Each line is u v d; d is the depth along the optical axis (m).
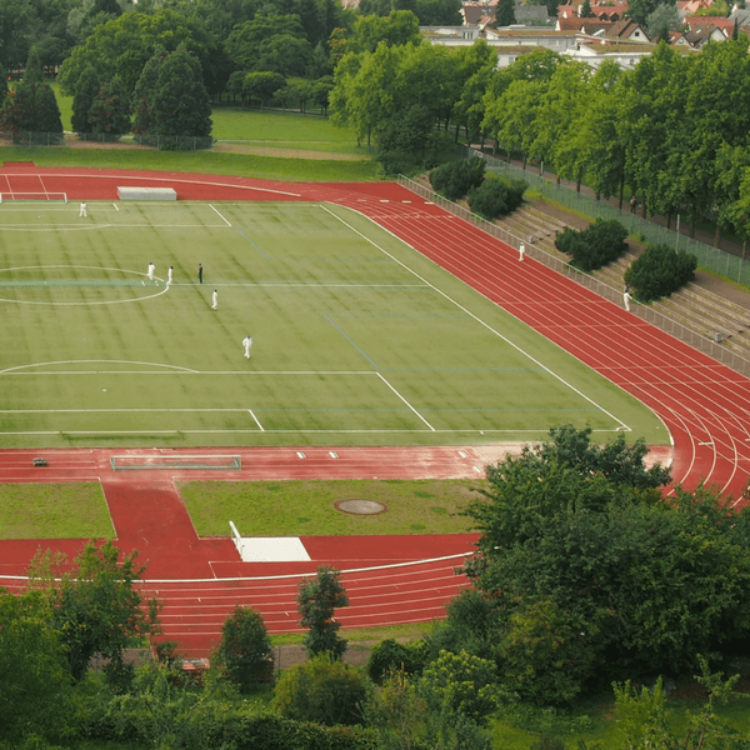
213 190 182.62
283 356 105.75
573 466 69.19
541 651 51.38
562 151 154.50
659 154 135.25
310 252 146.00
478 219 166.25
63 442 82.81
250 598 63.97
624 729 43.94
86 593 50.88
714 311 122.31
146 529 71.12
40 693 41.22
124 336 107.88
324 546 71.12
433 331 116.88
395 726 41.56
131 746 43.22
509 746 47.12
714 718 42.00
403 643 57.88
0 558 65.50
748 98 127.25
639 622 54.19
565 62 186.12
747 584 55.19
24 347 102.56
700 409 99.44
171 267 126.81
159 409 90.50
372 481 80.88
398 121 198.88
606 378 105.88
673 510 61.56
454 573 68.31
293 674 47.94
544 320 122.62
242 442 85.69
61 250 138.75
